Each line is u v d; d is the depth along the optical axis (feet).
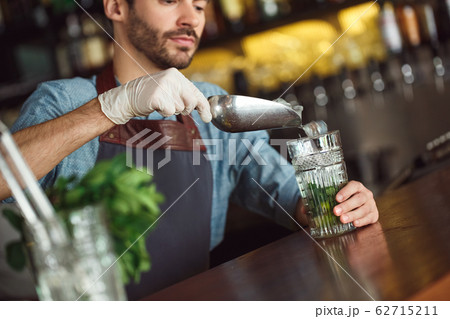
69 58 9.77
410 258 2.56
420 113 10.23
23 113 4.68
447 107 10.00
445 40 9.20
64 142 3.77
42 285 2.18
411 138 10.40
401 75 10.07
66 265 2.13
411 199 4.22
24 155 3.72
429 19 9.23
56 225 2.10
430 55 9.93
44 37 10.10
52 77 10.12
